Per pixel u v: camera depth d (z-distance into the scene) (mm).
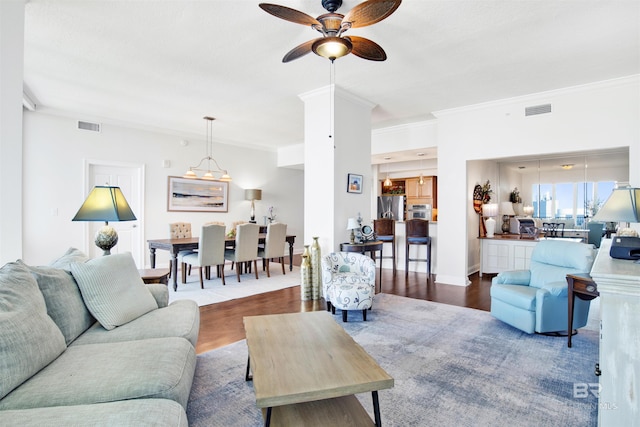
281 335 2100
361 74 4055
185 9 2748
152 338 1987
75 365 1579
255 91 4656
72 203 5656
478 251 6512
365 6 2148
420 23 2922
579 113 4402
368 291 3559
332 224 4559
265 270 6504
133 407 1289
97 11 2770
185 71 3988
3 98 2262
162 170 6738
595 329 3371
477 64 3754
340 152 4645
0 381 1308
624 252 2148
